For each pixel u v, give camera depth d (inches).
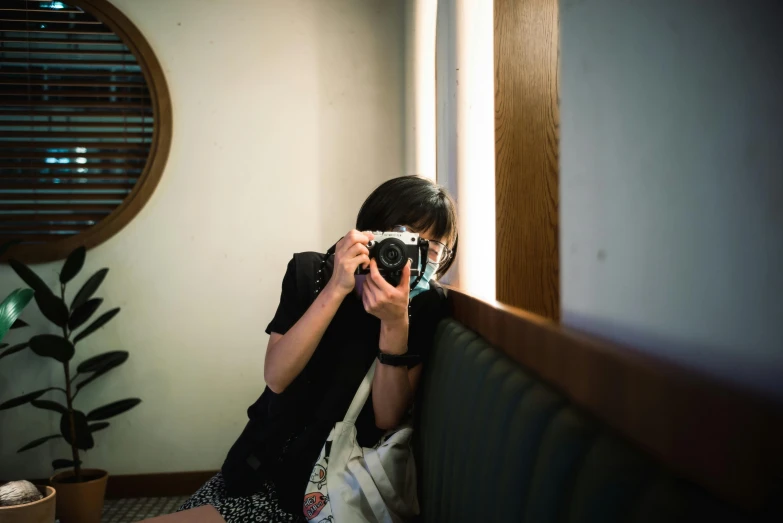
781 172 18.1
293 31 108.3
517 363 34.4
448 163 66.4
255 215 108.1
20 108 107.8
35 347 91.5
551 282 44.8
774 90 18.3
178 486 106.7
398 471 48.5
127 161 110.8
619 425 22.4
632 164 27.7
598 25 32.0
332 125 109.0
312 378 52.1
